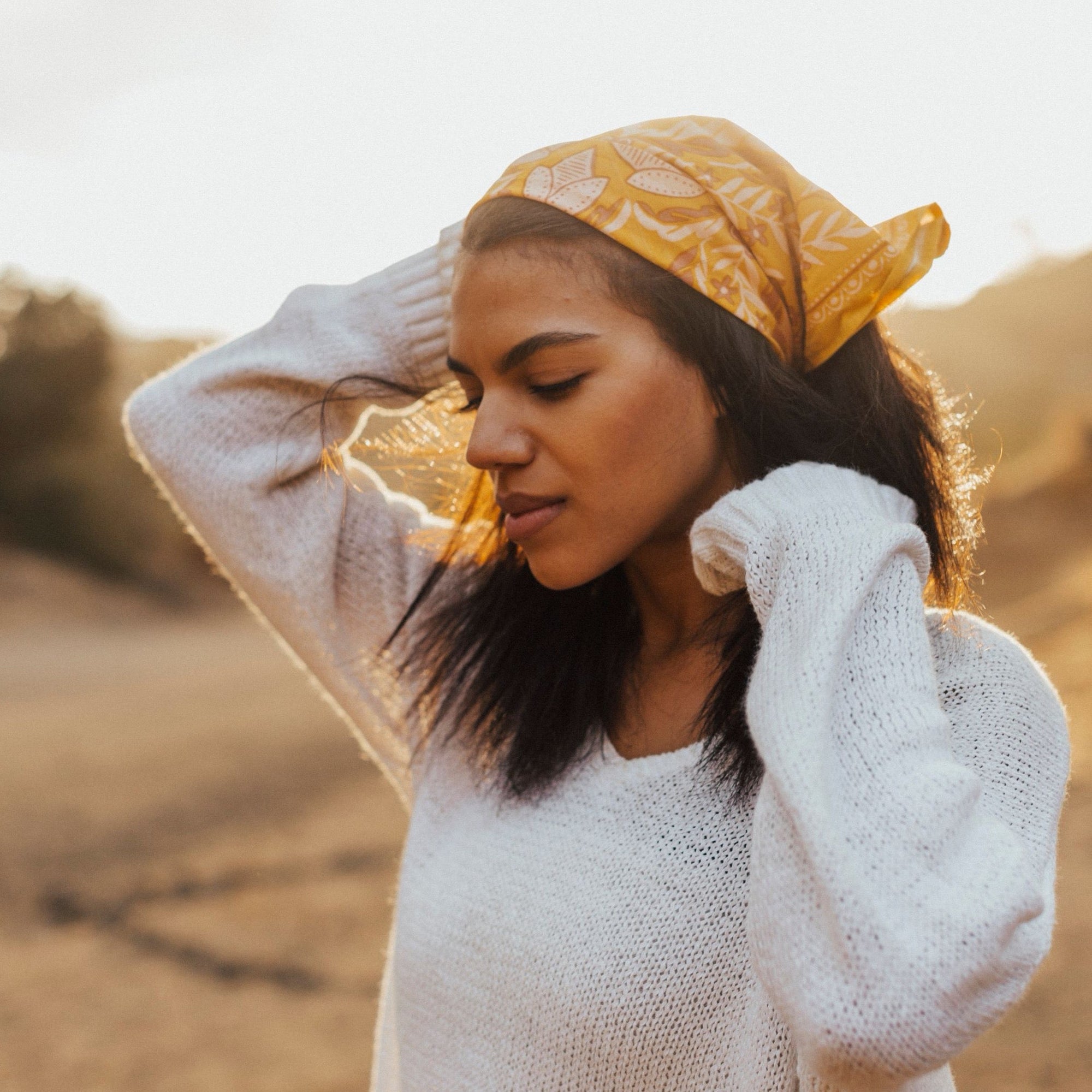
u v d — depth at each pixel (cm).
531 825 112
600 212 99
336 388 142
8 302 3762
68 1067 484
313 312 146
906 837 76
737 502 97
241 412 144
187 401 145
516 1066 104
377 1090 132
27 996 563
